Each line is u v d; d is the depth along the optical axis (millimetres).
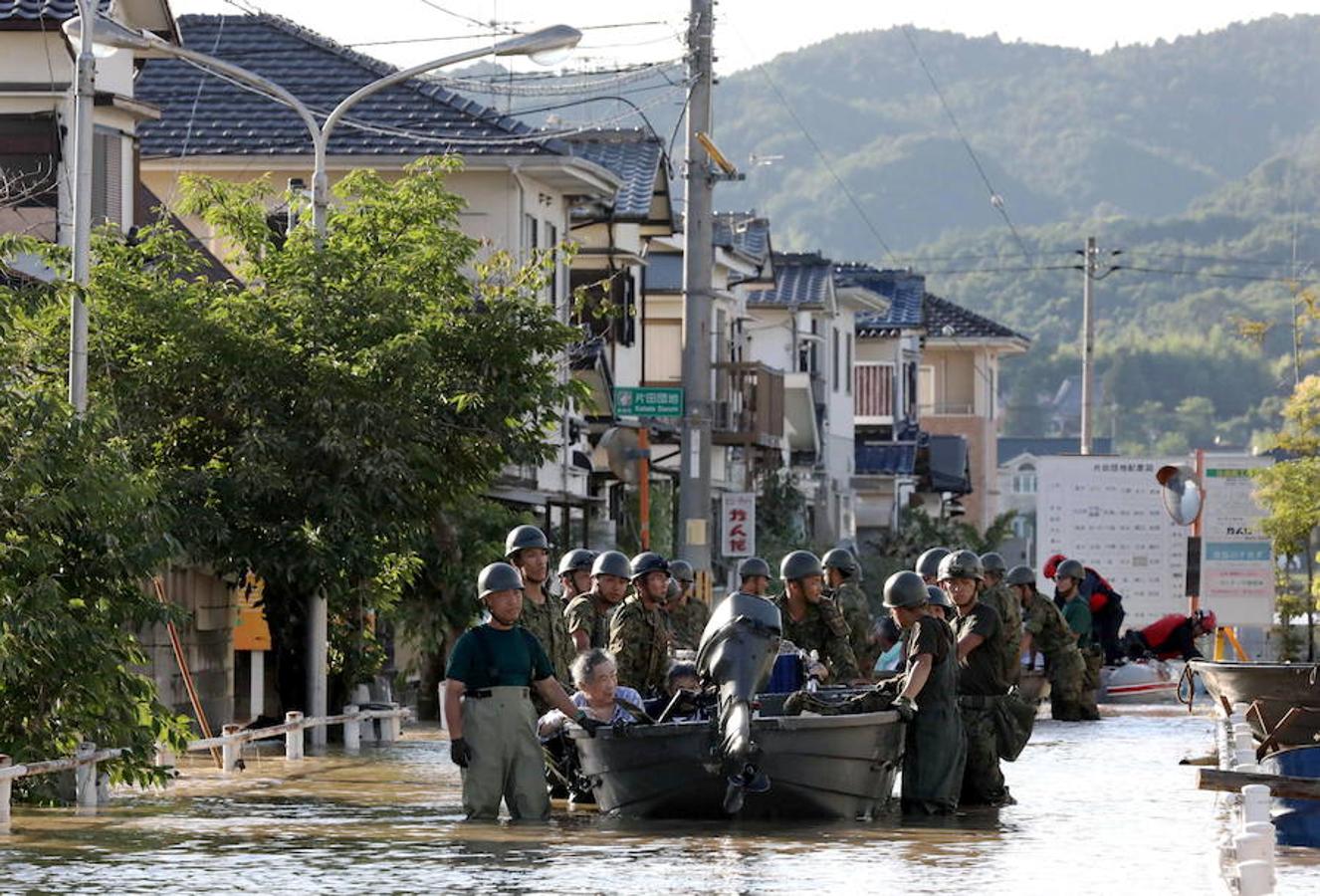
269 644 52844
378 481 49219
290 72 81125
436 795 39125
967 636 36938
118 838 32125
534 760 34438
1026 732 37438
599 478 94688
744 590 38062
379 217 51938
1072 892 26781
